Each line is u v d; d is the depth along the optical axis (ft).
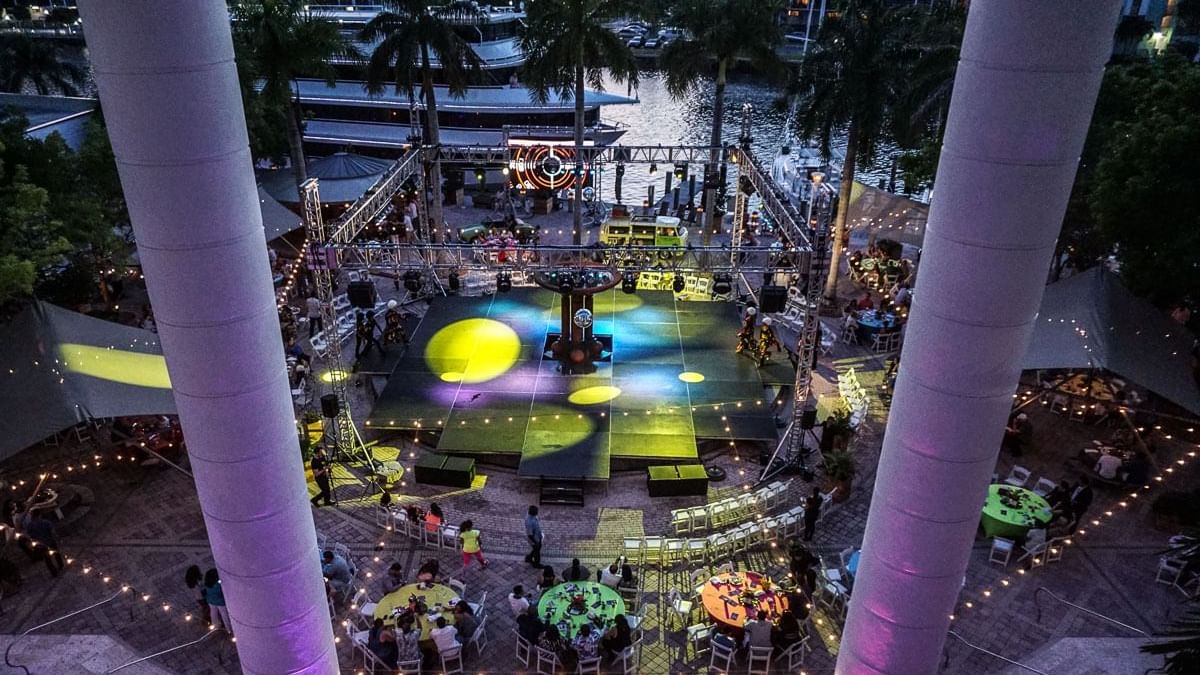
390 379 76.69
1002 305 26.76
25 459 65.62
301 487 32.50
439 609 48.29
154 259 26.66
